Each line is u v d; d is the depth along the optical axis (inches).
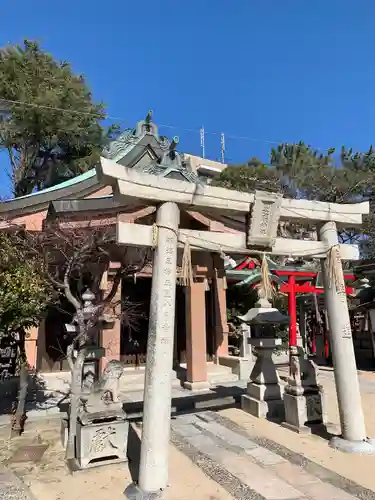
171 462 264.2
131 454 276.4
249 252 287.9
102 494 218.2
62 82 915.4
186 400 438.6
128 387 506.0
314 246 309.9
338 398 295.6
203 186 266.2
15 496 216.4
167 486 220.4
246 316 406.0
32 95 853.8
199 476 240.5
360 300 781.9
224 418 371.9
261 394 382.0
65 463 260.7
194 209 271.3
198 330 517.3
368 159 1160.2
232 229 559.2
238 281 790.5
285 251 299.6
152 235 248.4
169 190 253.3
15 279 292.8
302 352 353.1
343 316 297.9
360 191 1104.2
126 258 434.9
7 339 343.0
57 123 861.8
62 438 301.6
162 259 243.9
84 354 285.4
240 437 315.9
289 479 236.1
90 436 253.8
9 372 433.4
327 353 781.9
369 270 761.0
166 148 605.9
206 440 308.8
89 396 264.2
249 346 609.9
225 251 279.6
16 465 259.0
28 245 344.8
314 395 338.3
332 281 304.2
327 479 235.3
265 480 234.5
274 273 596.1
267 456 273.1
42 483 232.5
